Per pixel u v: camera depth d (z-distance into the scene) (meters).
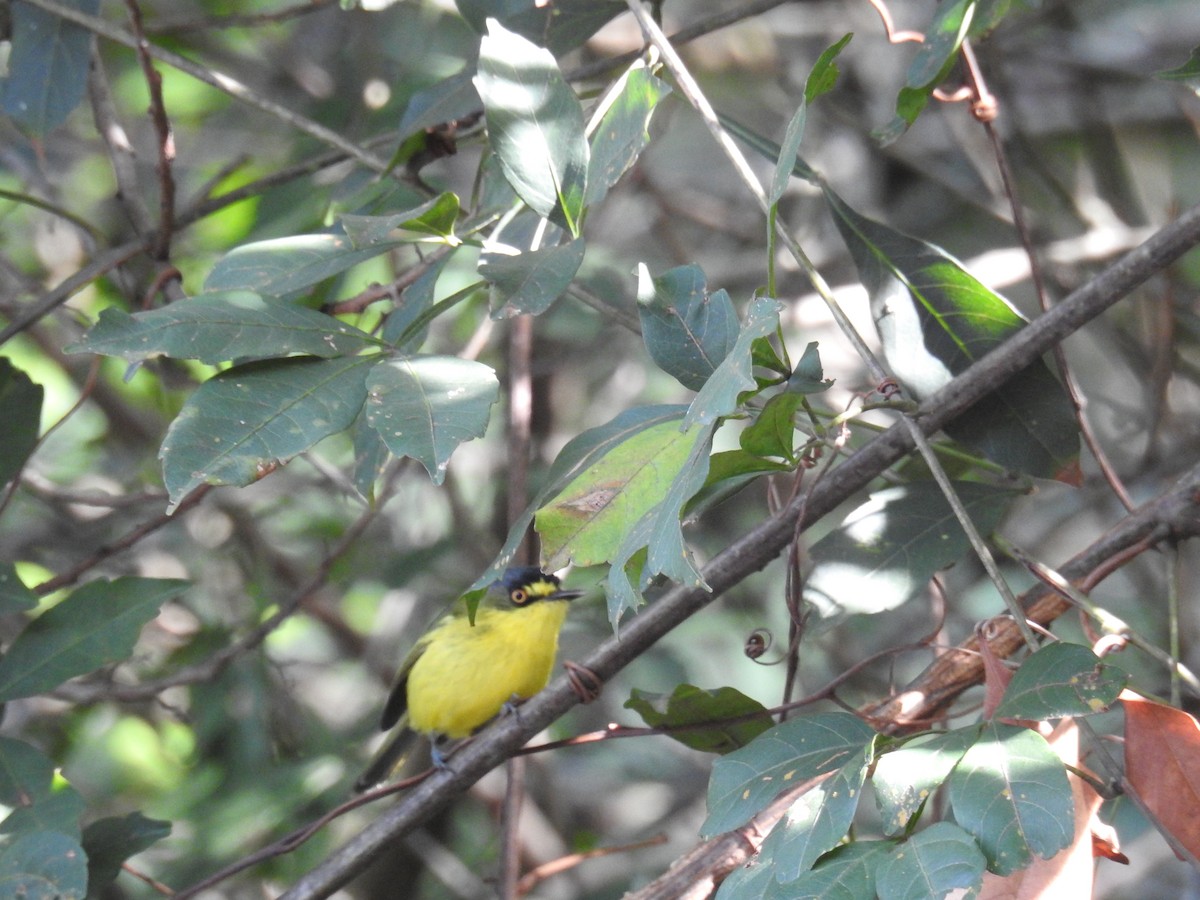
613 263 9.95
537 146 3.48
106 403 9.48
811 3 10.09
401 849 8.97
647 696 4.11
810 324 8.12
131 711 9.18
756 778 3.02
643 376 9.83
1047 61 9.34
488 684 7.33
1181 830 2.99
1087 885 2.86
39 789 4.41
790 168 2.96
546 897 8.91
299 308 3.35
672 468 3.31
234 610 9.19
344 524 9.45
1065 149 9.38
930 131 9.76
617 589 2.96
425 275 4.73
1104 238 8.10
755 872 2.78
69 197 9.64
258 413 3.11
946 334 4.39
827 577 4.33
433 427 3.01
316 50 9.66
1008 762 2.64
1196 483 4.04
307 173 6.37
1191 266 8.86
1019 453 4.28
